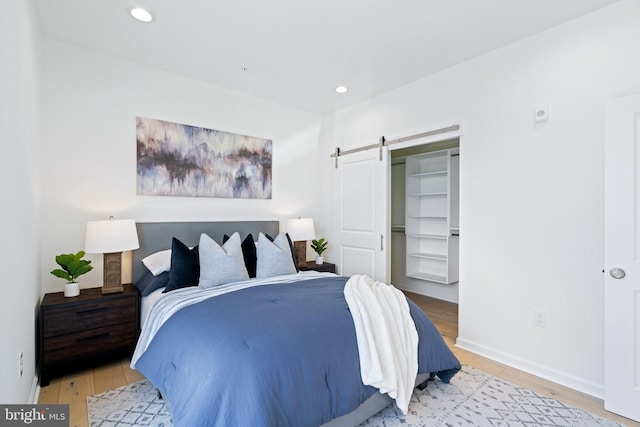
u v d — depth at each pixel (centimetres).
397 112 355
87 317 238
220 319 178
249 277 296
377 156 376
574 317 229
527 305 253
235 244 277
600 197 218
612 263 201
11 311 141
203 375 146
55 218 262
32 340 202
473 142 288
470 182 290
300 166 426
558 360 235
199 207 340
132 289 273
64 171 265
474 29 243
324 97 384
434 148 472
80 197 273
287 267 299
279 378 143
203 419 132
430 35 252
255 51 277
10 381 140
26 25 180
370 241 386
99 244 248
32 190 201
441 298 462
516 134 259
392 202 534
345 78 331
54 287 260
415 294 491
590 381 220
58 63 263
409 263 479
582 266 226
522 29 243
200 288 250
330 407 154
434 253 471
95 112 279
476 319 285
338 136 429
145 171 305
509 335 263
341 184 423
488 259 277
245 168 374
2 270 125
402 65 301
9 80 138
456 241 441
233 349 150
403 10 220
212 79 335
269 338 158
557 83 237
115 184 289
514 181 261
